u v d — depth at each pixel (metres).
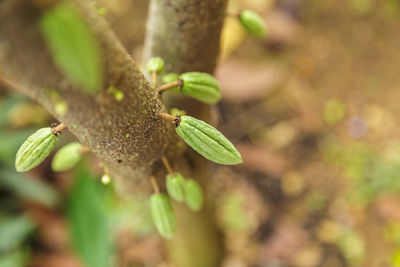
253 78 1.12
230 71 1.13
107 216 0.77
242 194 1.03
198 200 0.45
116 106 0.35
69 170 0.93
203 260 0.70
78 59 0.28
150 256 0.88
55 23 0.28
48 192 0.88
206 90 0.41
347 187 1.03
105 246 0.76
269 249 0.95
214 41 0.45
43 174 0.92
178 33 0.44
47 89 0.33
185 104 0.48
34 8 0.30
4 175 0.88
